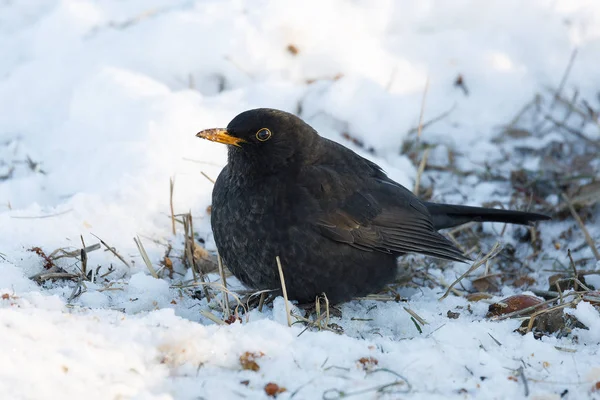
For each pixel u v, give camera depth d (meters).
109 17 14.22
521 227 11.95
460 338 8.06
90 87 12.52
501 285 10.66
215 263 10.18
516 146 13.34
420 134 13.27
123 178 11.02
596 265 10.77
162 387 6.70
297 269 9.16
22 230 9.95
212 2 14.12
